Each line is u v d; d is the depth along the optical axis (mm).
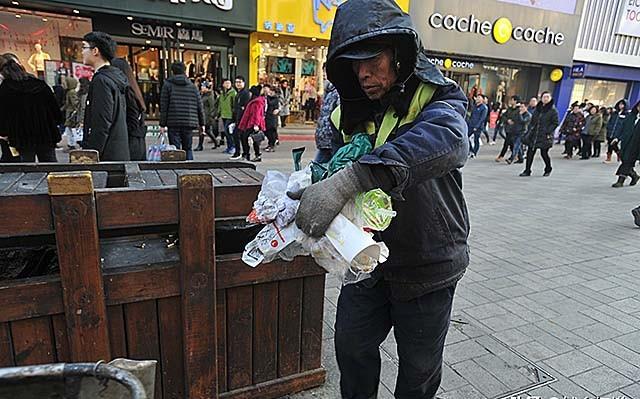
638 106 7648
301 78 14516
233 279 1680
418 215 1237
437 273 1321
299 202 1024
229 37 12578
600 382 2227
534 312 2953
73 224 1328
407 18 1071
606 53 17578
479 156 12031
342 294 1593
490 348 2488
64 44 11133
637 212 5164
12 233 1273
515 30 15773
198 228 1507
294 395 2000
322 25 12875
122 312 1513
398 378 1558
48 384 736
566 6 16312
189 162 2139
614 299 3209
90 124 3104
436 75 1163
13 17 10492
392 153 945
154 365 881
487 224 5172
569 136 12297
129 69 3555
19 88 4156
